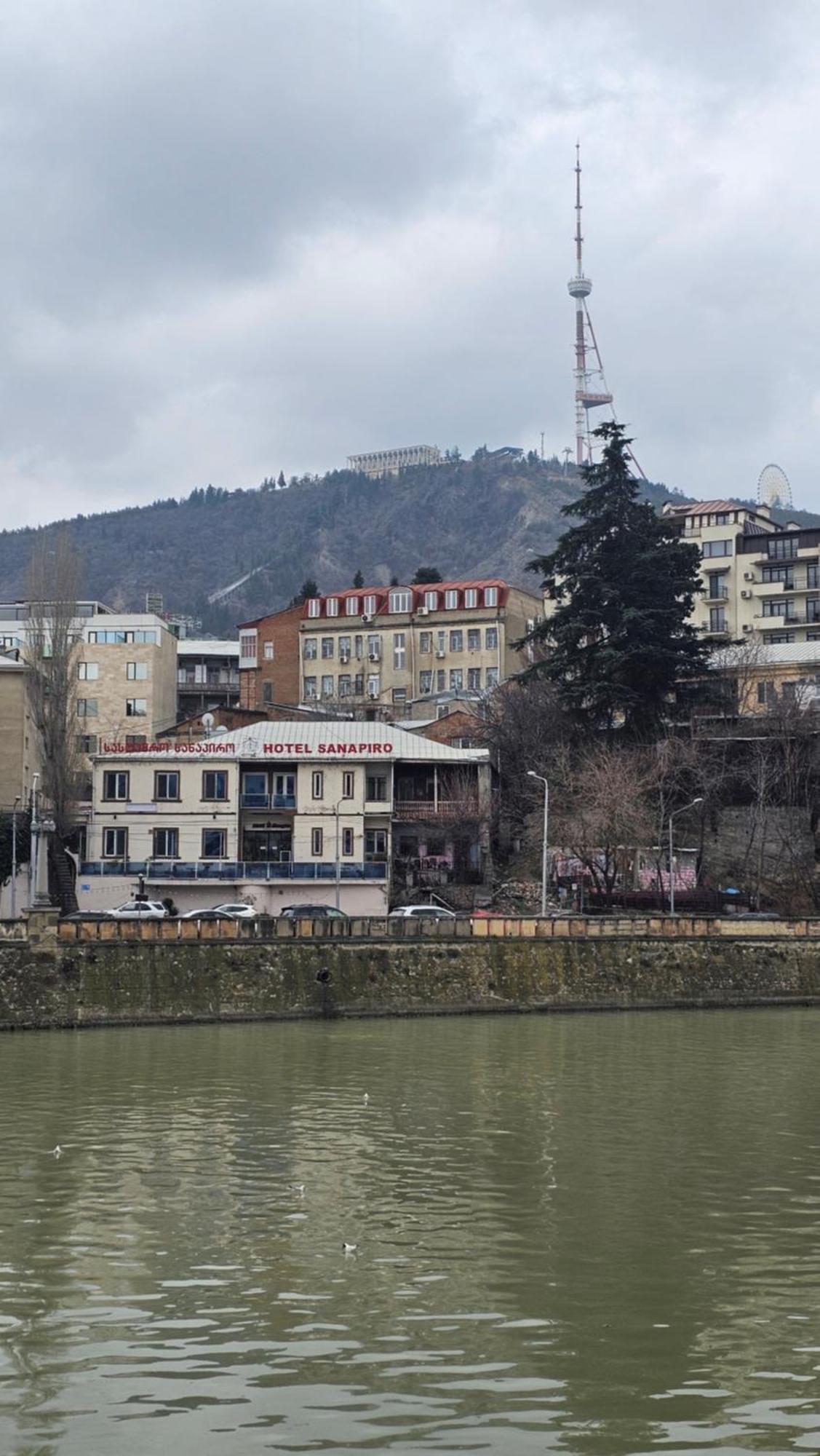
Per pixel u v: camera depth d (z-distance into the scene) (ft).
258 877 347.97
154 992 240.12
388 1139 147.95
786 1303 97.71
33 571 369.71
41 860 332.60
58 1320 93.50
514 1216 119.03
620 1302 97.50
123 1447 75.25
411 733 406.62
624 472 374.43
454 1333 91.56
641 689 365.81
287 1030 234.58
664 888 338.54
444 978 257.96
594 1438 76.74
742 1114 162.20
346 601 585.63
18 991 232.94
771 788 362.53
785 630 553.23
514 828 376.48
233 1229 114.62
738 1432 77.77
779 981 278.05
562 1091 176.65
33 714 362.53
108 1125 153.79
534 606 594.24
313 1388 82.74
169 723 549.54
